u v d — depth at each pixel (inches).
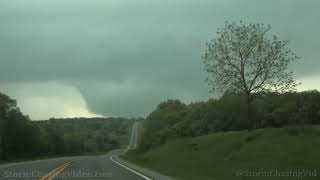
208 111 4670.3
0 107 5674.2
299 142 2075.5
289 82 2706.7
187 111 6112.2
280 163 1694.1
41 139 6584.6
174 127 5457.7
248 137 2507.4
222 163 1996.8
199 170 1679.4
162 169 1872.5
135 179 1362.0
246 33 2694.4
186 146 3302.2
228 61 2711.6
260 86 2709.2
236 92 2731.3
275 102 3614.7
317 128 2395.4
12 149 5807.1
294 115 3486.7
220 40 2721.5
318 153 1777.8
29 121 6407.5
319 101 3523.6
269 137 2361.0
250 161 1927.9
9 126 5703.7
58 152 7677.2
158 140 5546.3
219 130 4429.1
